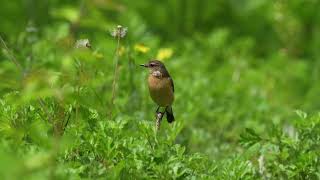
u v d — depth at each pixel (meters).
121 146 10.14
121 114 13.19
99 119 10.77
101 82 13.41
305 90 18.69
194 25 22.56
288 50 22.30
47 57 14.07
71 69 10.60
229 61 19.61
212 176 10.55
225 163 11.48
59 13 16.11
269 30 22.91
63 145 9.34
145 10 22.27
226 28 22.22
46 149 9.16
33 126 9.84
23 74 10.63
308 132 11.59
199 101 15.56
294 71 19.14
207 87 16.75
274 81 18.59
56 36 15.24
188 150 12.70
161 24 22.31
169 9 22.38
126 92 14.25
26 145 9.64
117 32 11.95
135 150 10.18
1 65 13.34
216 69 18.97
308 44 22.48
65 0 19.36
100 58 12.27
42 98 10.16
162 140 10.70
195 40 20.98
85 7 16.06
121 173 9.71
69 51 9.72
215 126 14.84
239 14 23.28
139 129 10.77
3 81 11.52
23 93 9.23
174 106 15.12
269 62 19.75
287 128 13.01
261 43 22.75
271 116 15.49
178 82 16.48
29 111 10.26
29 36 16.02
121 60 14.49
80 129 10.23
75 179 9.10
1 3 18.98
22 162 7.94
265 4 23.06
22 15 18.98
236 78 18.28
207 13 22.75
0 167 7.83
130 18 18.95
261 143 11.78
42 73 9.16
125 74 14.50
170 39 22.16
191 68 18.30
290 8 22.88
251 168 11.27
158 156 10.04
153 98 12.61
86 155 10.09
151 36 17.92
